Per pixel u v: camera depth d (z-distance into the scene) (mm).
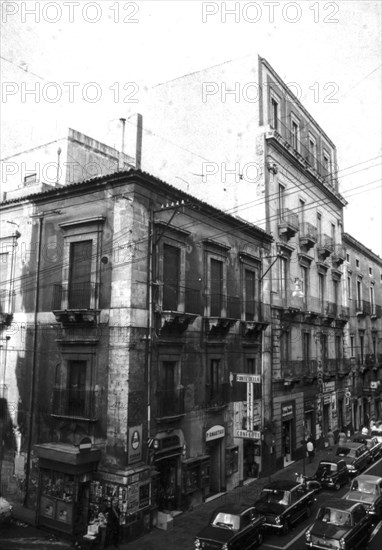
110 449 16375
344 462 23672
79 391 17641
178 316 18344
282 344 28094
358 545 14500
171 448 18203
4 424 19641
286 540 15875
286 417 27547
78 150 24094
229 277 23375
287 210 29234
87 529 15672
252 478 23750
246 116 28781
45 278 19609
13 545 15219
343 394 38125
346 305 40469
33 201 20500
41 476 17188
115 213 17844
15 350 20016
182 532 16391
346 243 42156
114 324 17062
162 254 18734
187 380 19703
